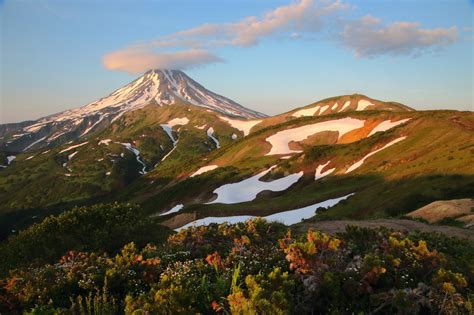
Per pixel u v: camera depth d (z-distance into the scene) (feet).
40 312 22.98
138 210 74.43
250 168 357.20
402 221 72.13
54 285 29.27
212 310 23.47
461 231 62.44
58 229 63.62
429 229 64.44
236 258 32.24
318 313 23.35
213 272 30.63
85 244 61.87
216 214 241.76
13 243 62.39
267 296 22.06
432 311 23.12
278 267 26.91
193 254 40.75
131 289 29.25
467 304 22.48
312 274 25.18
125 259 34.22
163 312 21.20
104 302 24.45
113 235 64.08
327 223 68.74
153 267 32.37
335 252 29.37
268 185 309.63
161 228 73.46
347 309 22.62
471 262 29.71
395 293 22.95
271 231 51.72
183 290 22.97
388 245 32.22
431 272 28.09
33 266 54.65
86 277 30.22
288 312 20.53
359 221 72.69
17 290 28.99
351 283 23.81
